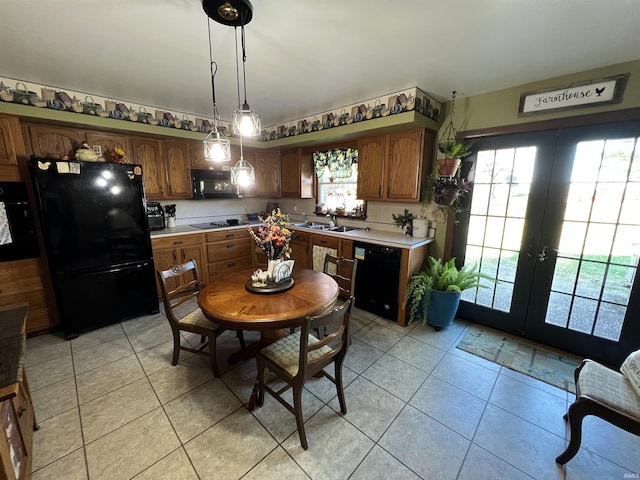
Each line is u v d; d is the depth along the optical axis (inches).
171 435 62.2
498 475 54.3
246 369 85.4
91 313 105.6
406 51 75.6
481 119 105.0
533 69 84.2
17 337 50.1
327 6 57.0
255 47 73.9
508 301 107.0
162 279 80.2
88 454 57.6
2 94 91.7
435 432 63.6
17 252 95.5
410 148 114.0
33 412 63.2
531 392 76.4
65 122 105.6
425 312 109.8
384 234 130.8
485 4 56.0
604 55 74.6
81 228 100.2
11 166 93.2
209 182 154.1
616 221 83.7
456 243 117.0
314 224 172.4
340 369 66.9
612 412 51.0
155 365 86.9
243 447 59.5
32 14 59.1
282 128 158.2
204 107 128.9
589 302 90.6
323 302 70.3
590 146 85.0
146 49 75.0
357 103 119.5
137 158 129.7
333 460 56.8
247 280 86.1
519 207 100.2
